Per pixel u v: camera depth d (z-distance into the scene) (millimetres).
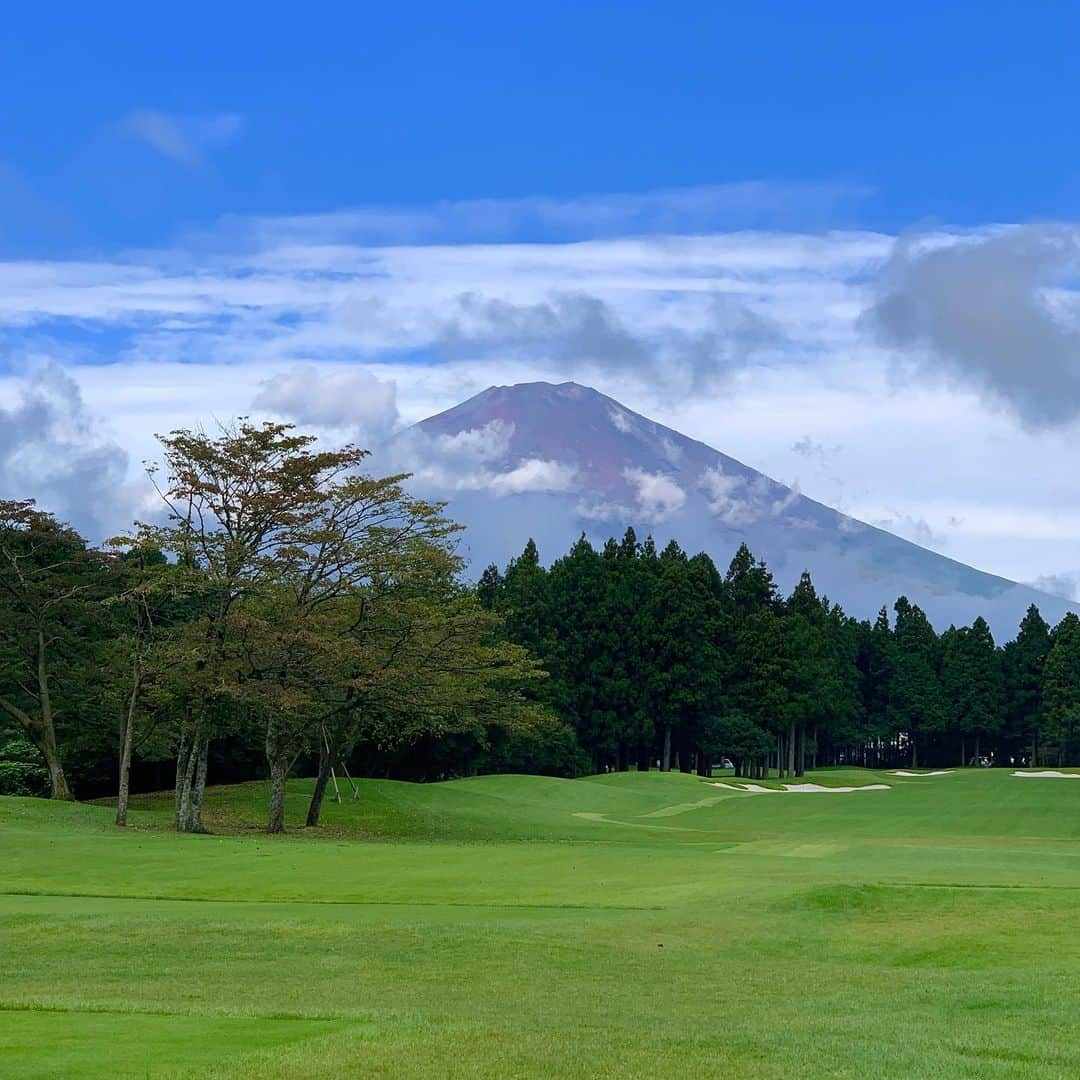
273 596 50219
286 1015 15062
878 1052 13016
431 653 51562
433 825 55625
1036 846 42750
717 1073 11883
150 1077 11070
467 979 18531
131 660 51812
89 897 27141
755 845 42250
